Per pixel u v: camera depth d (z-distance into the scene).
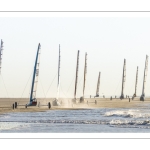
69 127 80.69
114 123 84.62
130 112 97.88
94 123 85.00
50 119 90.56
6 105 101.69
